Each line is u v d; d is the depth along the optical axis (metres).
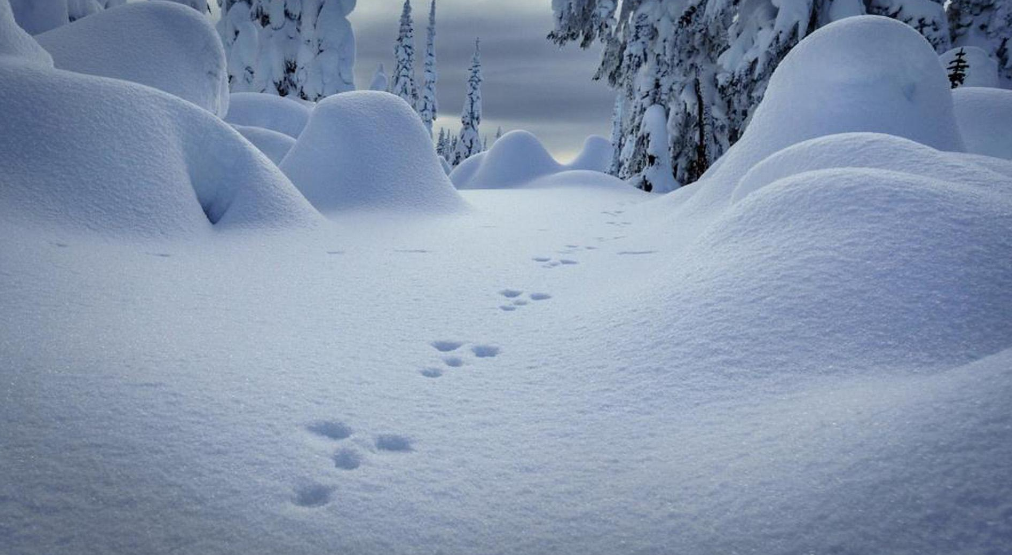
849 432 2.00
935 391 2.05
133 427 2.19
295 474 2.04
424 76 39.91
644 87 19.89
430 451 2.27
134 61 9.93
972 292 2.86
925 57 8.85
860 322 2.85
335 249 6.51
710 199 8.75
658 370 2.92
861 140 5.68
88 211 5.24
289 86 23.38
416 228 8.45
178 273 4.69
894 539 1.52
